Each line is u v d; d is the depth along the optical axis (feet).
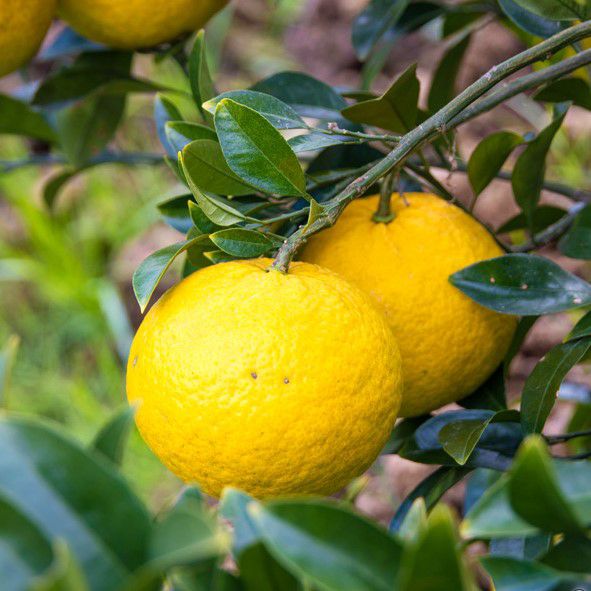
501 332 1.99
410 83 1.99
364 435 1.76
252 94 1.90
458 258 1.94
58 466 1.46
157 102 2.22
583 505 1.49
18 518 1.43
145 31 2.13
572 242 2.12
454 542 1.38
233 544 1.52
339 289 1.78
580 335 1.90
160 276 1.79
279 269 1.77
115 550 1.45
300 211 1.86
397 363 1.81
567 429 2.52
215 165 1.88
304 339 1.71
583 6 2.00
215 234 1.79
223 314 1.72
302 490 1.74
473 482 2.32
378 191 2.16
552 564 1.60
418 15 2.54
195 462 1.73
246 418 1.69
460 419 1.91
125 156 2.62
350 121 2.15
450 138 2.18
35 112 2.50
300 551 1.44
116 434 1.52
